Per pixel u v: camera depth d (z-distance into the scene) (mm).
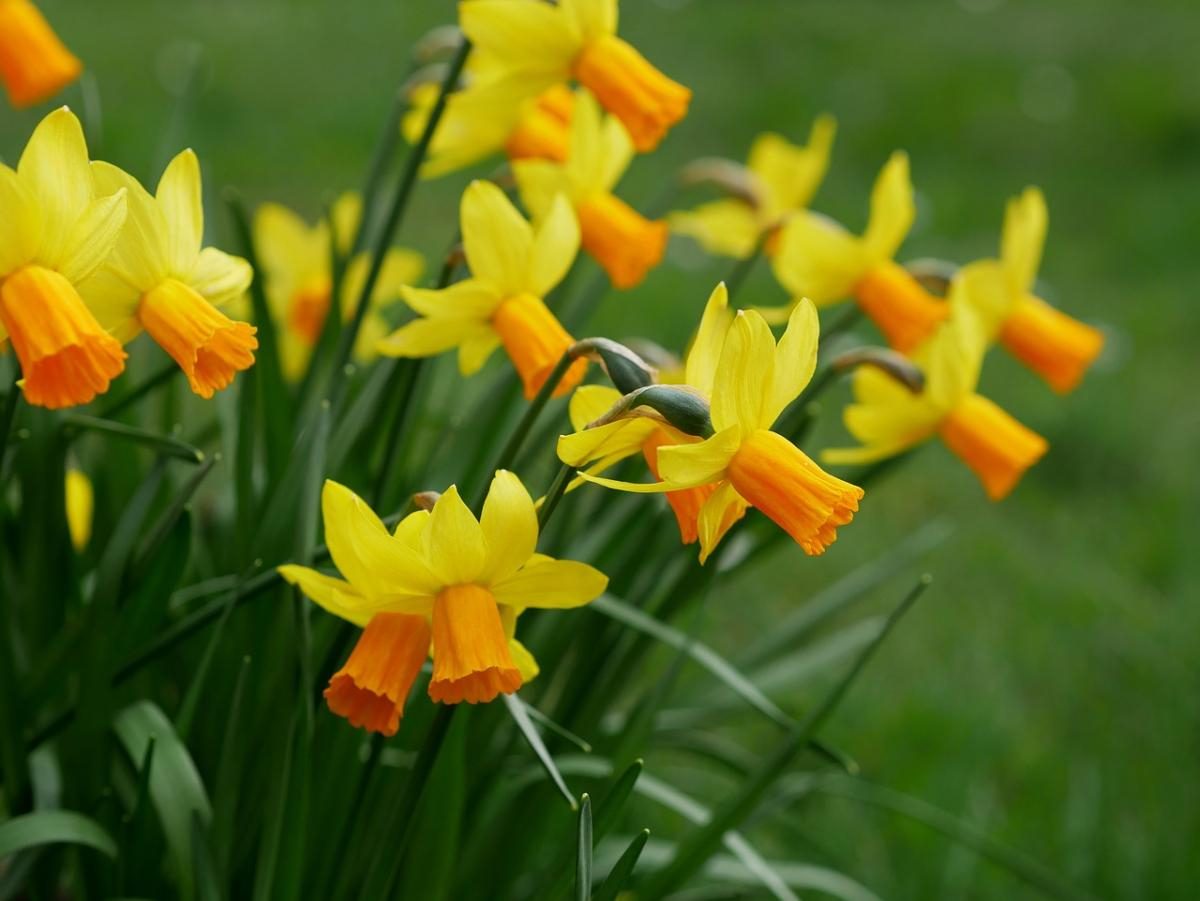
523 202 998
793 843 1174
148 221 779
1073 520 1792
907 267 1015
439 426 1007
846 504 761
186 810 843
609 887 807
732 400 760
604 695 950
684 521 783
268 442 933
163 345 780
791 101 3428
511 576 777
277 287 1065
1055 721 1363
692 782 1275
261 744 881
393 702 772
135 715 868
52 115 749
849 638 1049
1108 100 3447
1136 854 1129
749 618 1561
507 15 924
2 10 984
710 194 2840
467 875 923
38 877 918
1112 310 2414
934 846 1147
